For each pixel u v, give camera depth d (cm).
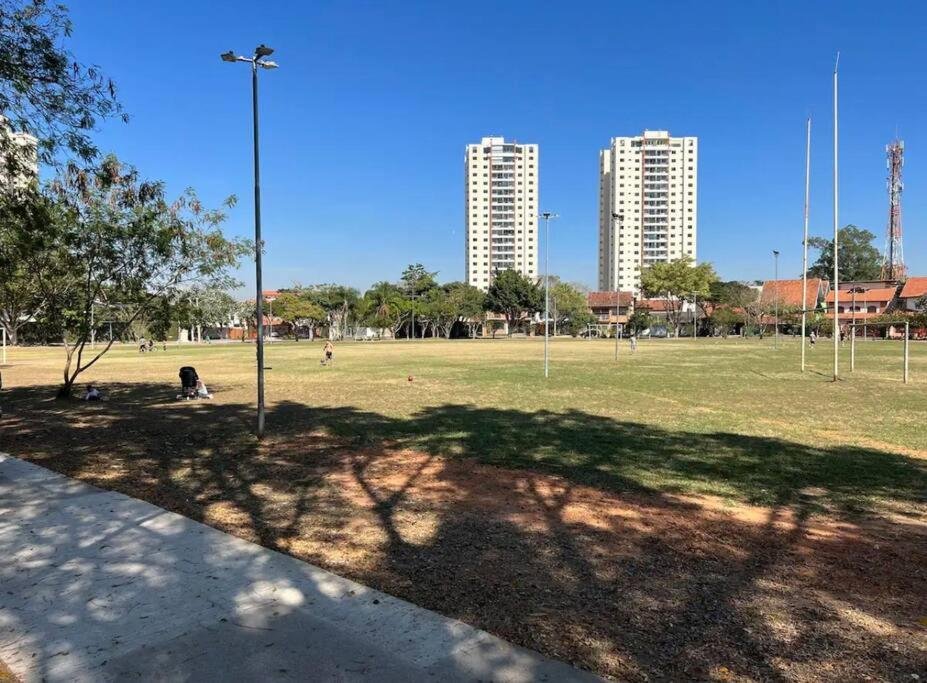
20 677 340
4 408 1633
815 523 653
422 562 525
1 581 472
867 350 4953
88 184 1567
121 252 1617
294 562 509
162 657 361
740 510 700
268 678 338
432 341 8669
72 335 1755
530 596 456
